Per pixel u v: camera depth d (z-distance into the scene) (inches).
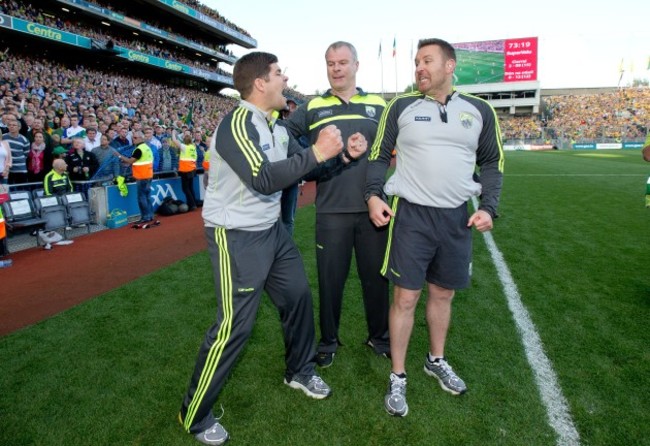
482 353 108.3
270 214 80.4
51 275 183.5
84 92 658.8
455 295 147.9
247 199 76.8
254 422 83.7
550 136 1635.1
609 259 188.1
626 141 1448.1
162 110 819.4
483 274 170.9
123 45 995.3
